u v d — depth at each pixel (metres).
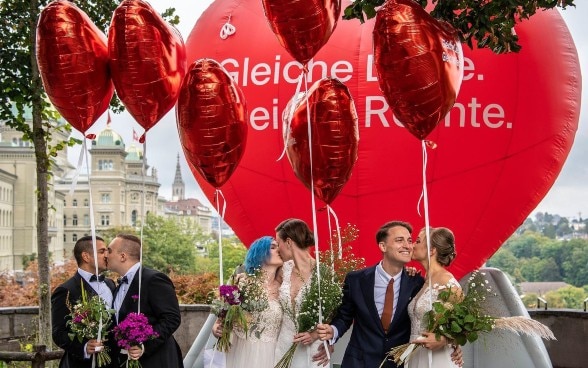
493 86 7.67
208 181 6.00
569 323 9.41
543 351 7.76
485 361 7.78
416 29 5.23
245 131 5.95
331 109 5.75
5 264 97.44
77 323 5.29
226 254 30.52
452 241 5.54
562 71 7.91
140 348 5.29
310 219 7.96
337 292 5.60
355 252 7.89
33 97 8.90
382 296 5.59
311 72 7.71
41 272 9.05
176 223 70.19
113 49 5.52
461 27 5.67
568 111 7.90
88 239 5.63
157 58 5.49
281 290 5.79
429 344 5.17
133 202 117.06
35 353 5.75
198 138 5.79
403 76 5.28
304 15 5.32
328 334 5.50
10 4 8.95
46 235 9.09
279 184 7.94
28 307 10.26
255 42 8.02
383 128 7.55
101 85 5.64
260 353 5.74
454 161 7.66
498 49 5.66
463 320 5.12
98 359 5.38
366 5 5.38
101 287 5.63
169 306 5.50
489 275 8.16
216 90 5.73
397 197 7.69
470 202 7.79
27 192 101.38
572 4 5.52
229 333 5.66
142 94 5.55
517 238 62.00
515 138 7.73
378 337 5.54
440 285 5.39
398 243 5.52
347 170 5.90
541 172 7.86
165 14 8.54
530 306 10.12
